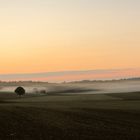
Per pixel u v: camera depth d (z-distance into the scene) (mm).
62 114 32219
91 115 31906
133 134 22250
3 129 23312
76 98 83375
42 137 20797
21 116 29953
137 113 34156
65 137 20906
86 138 20750
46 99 81312
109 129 23984
